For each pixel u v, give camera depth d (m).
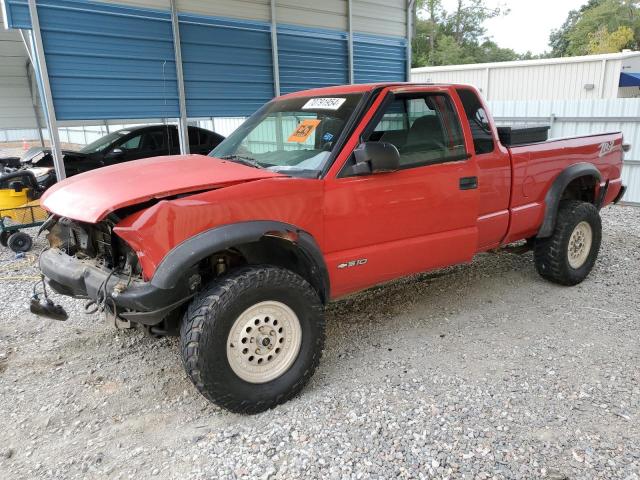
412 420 3.04
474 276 5.65
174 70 7.72
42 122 12.81
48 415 3.21
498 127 4.82
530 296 5.04
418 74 20.45
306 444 2.85
